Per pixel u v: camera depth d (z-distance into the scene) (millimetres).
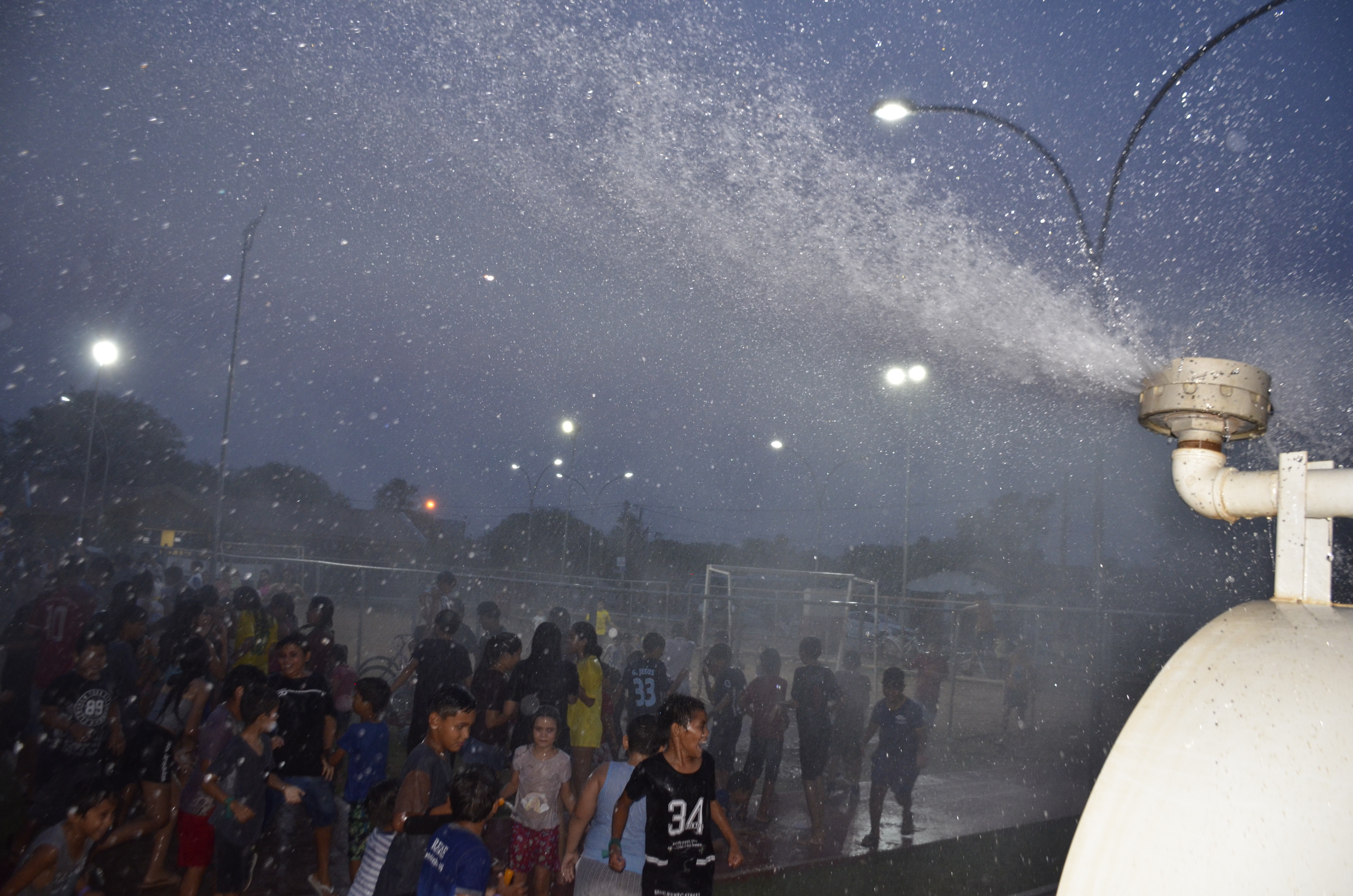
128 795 5848
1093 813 1049
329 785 5867
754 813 8641
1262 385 1417
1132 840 978
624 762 4742
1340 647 1059
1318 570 1225
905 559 26281
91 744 5371
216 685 7879
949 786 10172
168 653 7988
